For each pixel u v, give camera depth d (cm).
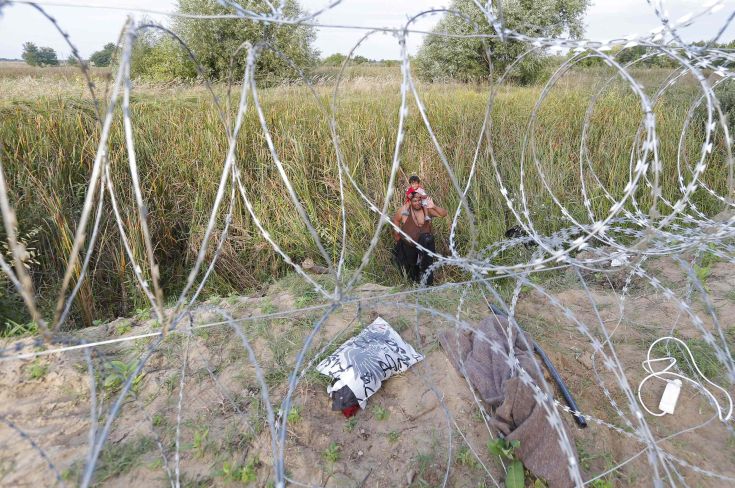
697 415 348
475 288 516
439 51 1916
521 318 459
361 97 1041
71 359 378
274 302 488
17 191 577
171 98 921
